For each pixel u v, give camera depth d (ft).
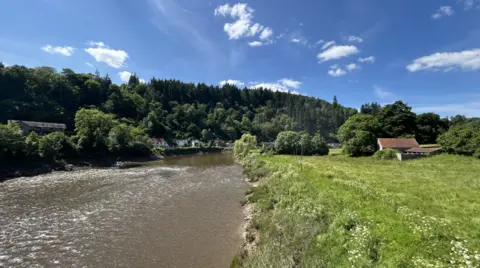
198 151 309.42
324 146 191.93
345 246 28.94
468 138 119.75
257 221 49.39
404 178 67.92
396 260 23.84
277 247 34.27
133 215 60.13
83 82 358.02
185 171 135.95
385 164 106.52
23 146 128.98
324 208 41.37
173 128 399.44
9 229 51.16
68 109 294.87
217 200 73.61
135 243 45.16
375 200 43.96
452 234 28.68
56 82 301.84
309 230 35.47
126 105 369.91
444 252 24.90
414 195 49.03
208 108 530.68
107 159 178.70
